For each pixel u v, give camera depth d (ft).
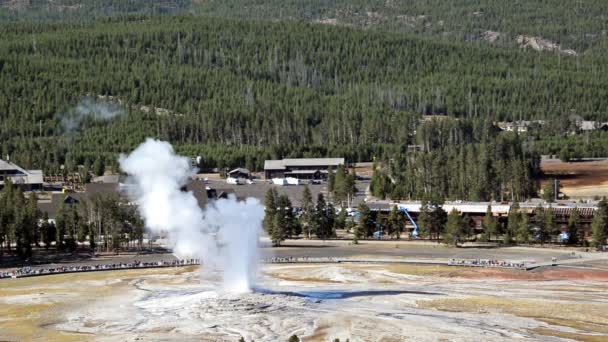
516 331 605.31
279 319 646.33
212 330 617.62
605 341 579.48
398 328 614.75
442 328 613.52
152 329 624.59
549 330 607.78
